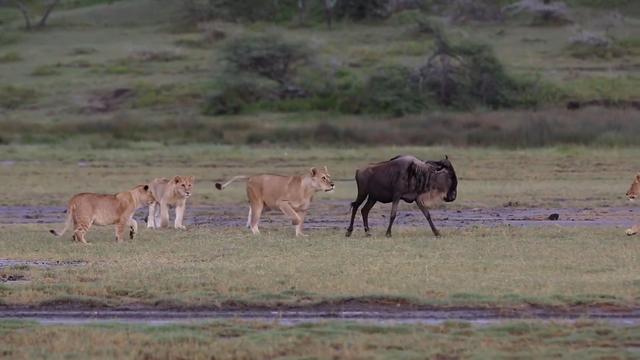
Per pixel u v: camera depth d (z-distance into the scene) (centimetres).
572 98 4784
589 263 1427
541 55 5544
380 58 5450
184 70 5422
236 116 4716
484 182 2872
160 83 5156
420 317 1135
